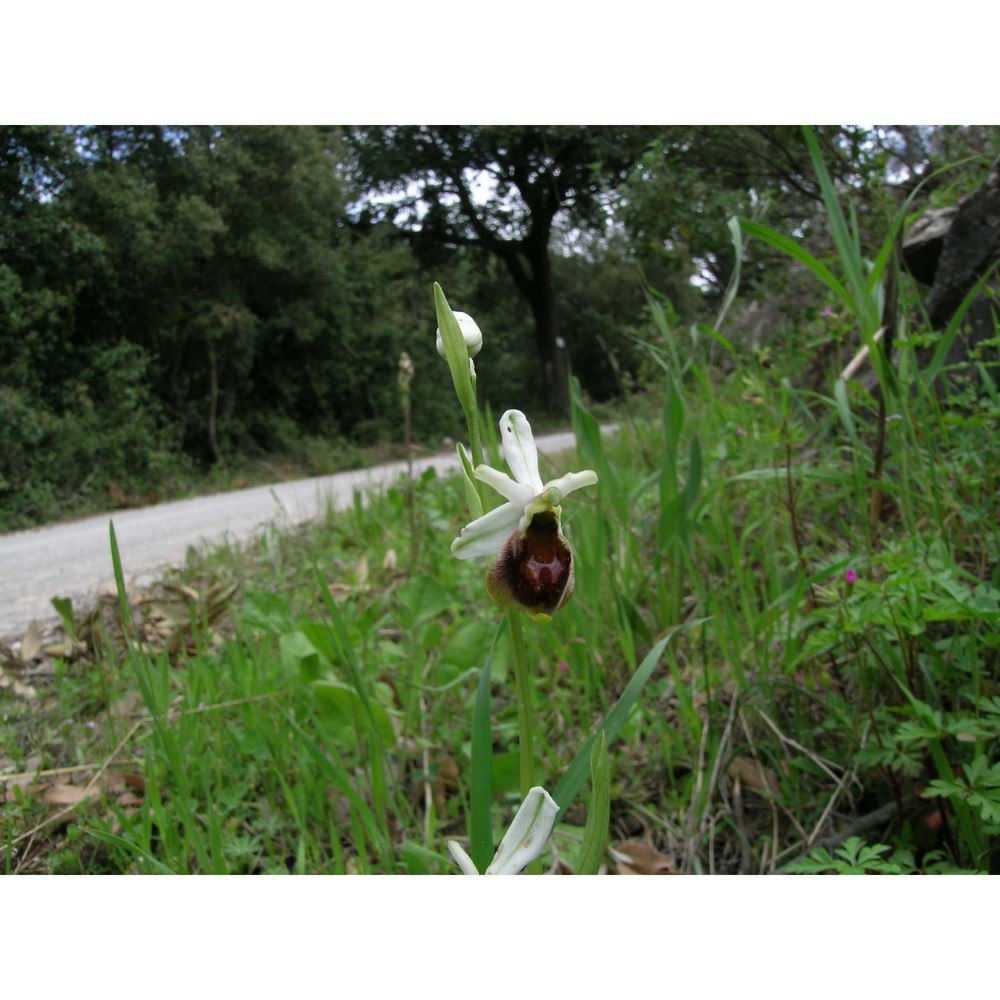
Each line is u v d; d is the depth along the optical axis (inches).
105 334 642.8
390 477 488.1
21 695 148.6
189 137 690.8
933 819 91.7
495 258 1387.8
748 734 107.5
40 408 521.3
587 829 59.0
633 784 109.7
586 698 115.9
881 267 117.6
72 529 391.5
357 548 225.9
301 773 106.7
